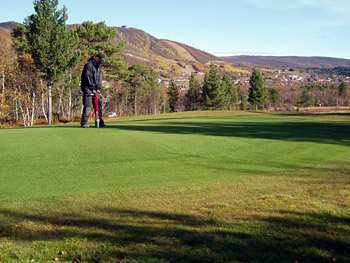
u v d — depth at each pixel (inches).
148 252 155.8
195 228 185.6
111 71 2140.7
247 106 4097.0
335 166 368.2
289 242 163.3
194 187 283.0
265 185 287.9
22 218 212.4
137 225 193.8
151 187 283.6
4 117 1800.0
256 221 194.5
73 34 1674.5
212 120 952.9
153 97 3280.0
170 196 257.8
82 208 230.8
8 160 375.6
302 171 344.5
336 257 146.8
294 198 243.8
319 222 191.2
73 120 1882.4
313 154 433.4
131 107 3193.9
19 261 152.3
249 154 426.0
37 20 1552.7
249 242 163.9
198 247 159.3
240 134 595.2
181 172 334.3
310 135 597.3
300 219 196.7
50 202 244.8
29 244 170.6
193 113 1681.8
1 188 278.5
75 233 183.3
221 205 229.8
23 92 1764.3
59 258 154.3
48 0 1556.3
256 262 143.6
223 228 183.8
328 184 288.7
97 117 671.8
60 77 1576.0
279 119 1003.3
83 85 655.8
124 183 295.4
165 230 183.6
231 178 314.2
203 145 474.6
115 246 164.2
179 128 675.4
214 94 3159.5
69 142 486.0
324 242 163.2
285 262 143.0
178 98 4001.0
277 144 499.2
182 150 437.4
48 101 1658.5
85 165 356.8
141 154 410.6
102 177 314.0
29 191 271.1
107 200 249.0
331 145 498.6
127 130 622.2
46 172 329.1
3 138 525.7
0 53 1560.0
